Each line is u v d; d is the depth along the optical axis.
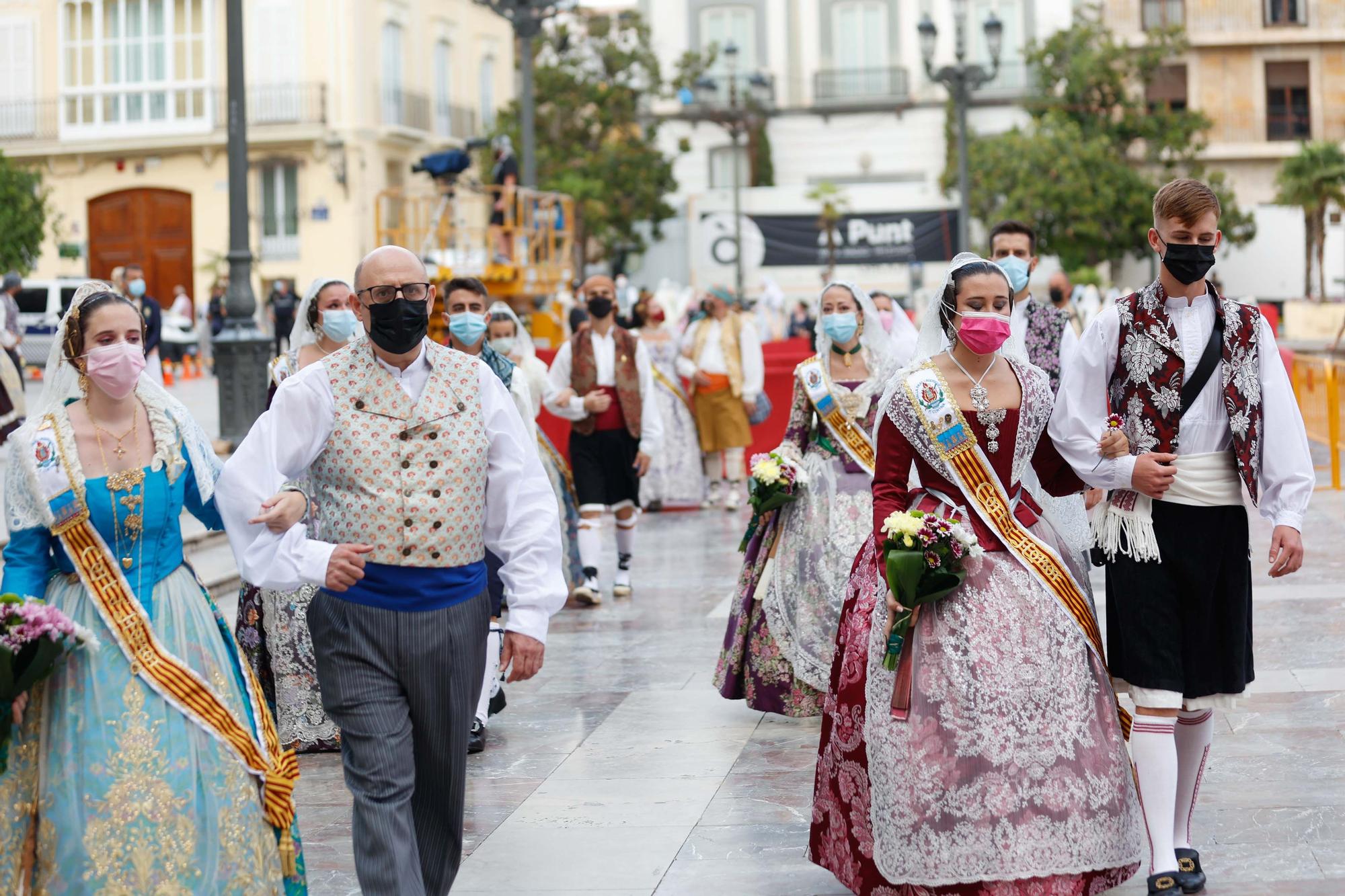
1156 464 4.08
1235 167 44.38
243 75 13.83
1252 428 4.11
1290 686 6.33
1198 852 4.45
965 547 3.87
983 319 3.99
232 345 13.74
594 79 38.66
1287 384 4.18
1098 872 3.89
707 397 13.47
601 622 8.62
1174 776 4.10
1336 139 44.00
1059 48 40.59
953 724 3.86
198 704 3.63
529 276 16.94
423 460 3.76
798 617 6.17
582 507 9.23
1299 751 5.43
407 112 34.19
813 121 44.22
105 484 3.71
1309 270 41.66
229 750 3.63
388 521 3.72
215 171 33.25
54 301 27.42
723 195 39.28
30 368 26.50
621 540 9.47
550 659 7.69
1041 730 3.87
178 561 3.84
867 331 6.34
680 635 8.20
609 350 9.26
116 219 33.84
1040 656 3.92
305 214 32.75
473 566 3.85
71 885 3.47
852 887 4.10
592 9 39.19
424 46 35.25
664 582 9.95
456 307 6.47
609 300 9.24
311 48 32.50
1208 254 4.08
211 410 18.58
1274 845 4.48
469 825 5.05
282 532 3.64
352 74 32.44
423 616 3.74
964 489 4.05
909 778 3.86
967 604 3.95
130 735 3.55
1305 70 44.25
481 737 5.95
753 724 6.26
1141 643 4.12
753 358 13.38
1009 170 37.62
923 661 3.92
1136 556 4.14
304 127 32.28
